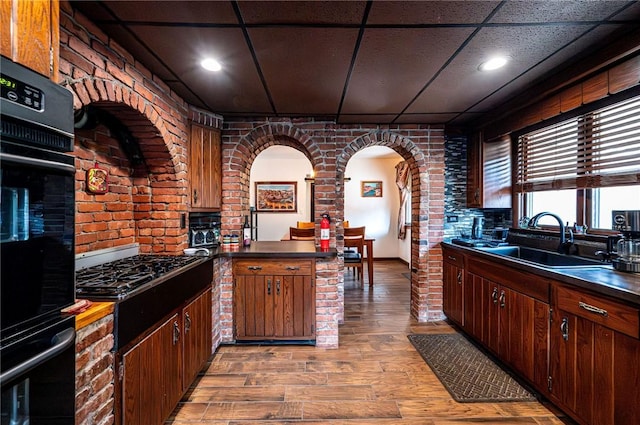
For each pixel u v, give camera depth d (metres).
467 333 2.91
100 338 1.22
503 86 2.35
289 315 2.76
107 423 1.26
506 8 1.42
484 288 2.57
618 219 1.81
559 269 1.84
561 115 2.52
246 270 2.76
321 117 3.06
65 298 0.97
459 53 1.85
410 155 3.44
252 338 2.77
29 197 0.84
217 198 2.94
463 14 1.47
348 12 1.45
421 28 1.58
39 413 0.90
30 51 0.87
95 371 1.19
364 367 2.42
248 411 1.90
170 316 1.78
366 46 1.76
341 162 3.33
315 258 2.74
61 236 0.96
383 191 7.16
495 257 2.38
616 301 1.42
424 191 3.37
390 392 2.09
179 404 1.97
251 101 2.60
